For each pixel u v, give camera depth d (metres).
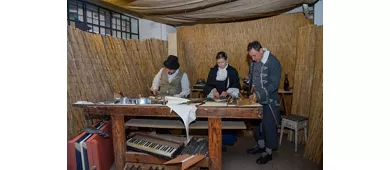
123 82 3.75
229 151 3.38
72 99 2.73
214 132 2.30
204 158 2.36
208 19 4.58
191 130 3.43
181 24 5.12
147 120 2.77
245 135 4.13
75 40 2.90
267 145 2.91
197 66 5.19
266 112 2.79
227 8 3.79
